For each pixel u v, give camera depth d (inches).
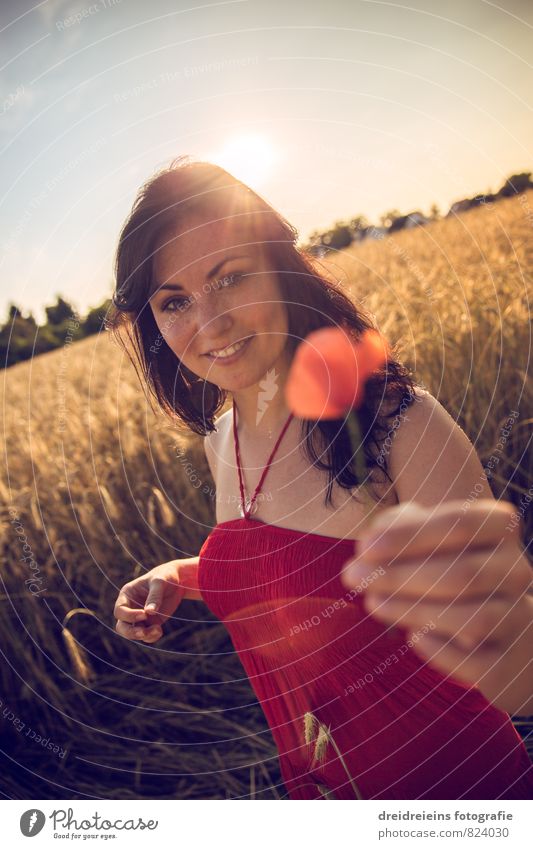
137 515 110.2
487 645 21.4
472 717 47.6
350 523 44.6
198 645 104.3
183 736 96.2
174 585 58.2
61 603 106.7
